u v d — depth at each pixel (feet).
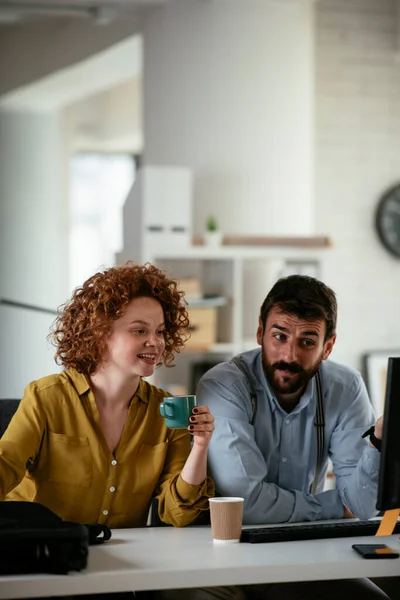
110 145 34.09
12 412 9.58
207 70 20.42
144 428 8.71
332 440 9.46
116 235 34.58
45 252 30.96
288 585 8.46
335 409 9.41
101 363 8.52
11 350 30.55
